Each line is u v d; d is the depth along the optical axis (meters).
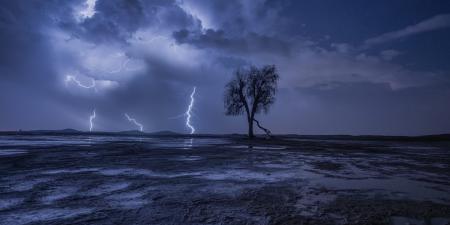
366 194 6.46
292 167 11.34
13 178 8.01
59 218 4.45
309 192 6.61
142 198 5.84
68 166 10.76
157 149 21.23
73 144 26.53
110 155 15.60
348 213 4.92
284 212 4.95
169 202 5.54
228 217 4.64
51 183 7.33
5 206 5.11
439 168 11.59
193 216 4.66
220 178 8.42
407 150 25.09
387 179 8.63
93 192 6.34
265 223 4.36
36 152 16.80
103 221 4.34
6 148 20.02
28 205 5.19
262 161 13.46
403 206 5.41
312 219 4.58
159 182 7.66
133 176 8.60
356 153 19.92
